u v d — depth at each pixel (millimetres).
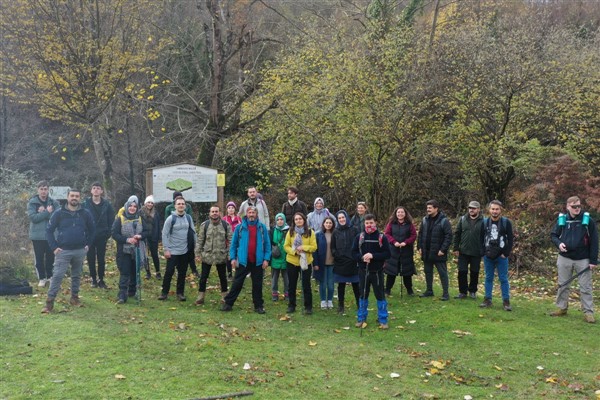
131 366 6449
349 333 8445
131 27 15594
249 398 5758
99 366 6383
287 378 6402
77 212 8906
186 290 11156
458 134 17828
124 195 23422
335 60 17688
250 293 11203
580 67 18266
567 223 9391
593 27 29547
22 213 15891
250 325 8664
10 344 7012
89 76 14391
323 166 17766
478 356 7434
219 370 6504
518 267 14586
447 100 17875
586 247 9250
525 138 17469
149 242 11984
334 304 10461
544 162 16688
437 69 17906
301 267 9453
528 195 16172
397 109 16953
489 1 25000
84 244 8914
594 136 17219
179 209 10062
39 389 5676
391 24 19812
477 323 8969
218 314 9281
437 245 10664
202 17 17188
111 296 10109
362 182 18578
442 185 21422
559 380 6594
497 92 17625
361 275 8773
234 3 22219
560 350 7652
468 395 6109
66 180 26656
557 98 17234
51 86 14523
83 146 27578
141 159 22422
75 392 5637
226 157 20766
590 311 9188
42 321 8023
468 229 10633
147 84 19594
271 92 17688
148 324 8250
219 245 10078
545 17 25984
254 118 16547
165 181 13344
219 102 16531
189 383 6051
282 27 24266
